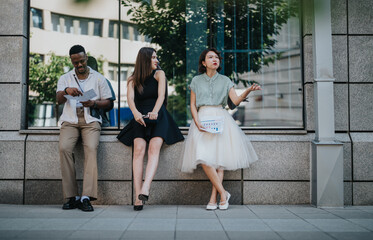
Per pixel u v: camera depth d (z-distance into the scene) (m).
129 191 4.22
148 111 3.96
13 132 4.32
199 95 4.03
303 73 4.41
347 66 4.31
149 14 4.56
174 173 4.23
